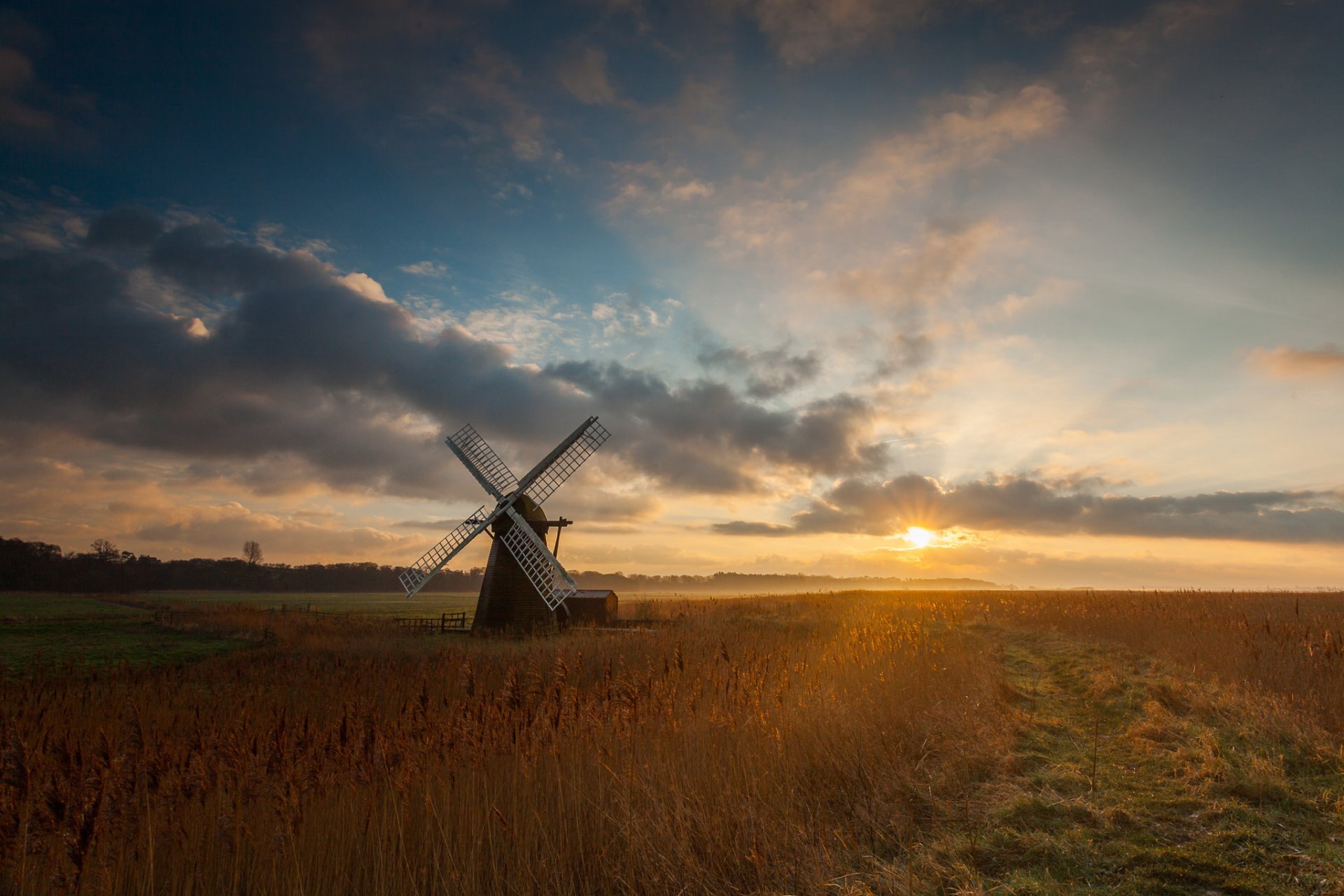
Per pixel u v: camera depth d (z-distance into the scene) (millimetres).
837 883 5457
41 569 134375
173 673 18828
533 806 6938
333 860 6340
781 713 9586
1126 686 12930
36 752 8219
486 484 37156
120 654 28438
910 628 20609
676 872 5863
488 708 9602
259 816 7086
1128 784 7496
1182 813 6551
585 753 8477
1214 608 27734
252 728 10070
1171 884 5133
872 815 6902
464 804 7129
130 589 146500
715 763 7910
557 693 10188
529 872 5930
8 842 6137
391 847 6371
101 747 7637
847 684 12172
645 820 6516
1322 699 9867
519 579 34062
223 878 6266
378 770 7973
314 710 12977
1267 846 5641
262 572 193000
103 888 5902
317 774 8164
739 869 5945
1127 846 5812
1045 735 9820
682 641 19953
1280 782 6934
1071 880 5305
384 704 13250
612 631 29047
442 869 6176
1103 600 34781
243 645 32312
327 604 99125
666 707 9797
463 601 125625
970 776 7992
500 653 21672
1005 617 28906
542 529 36812
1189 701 11117
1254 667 12180
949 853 5895
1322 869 5152
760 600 51125
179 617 47469
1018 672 16047
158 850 6707
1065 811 6723
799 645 17781
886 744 8836
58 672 20859
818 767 8195
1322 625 17938
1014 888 5211
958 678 13227
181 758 8562
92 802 6250
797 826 6477
